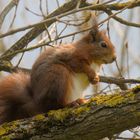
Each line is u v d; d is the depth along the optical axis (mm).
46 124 8664
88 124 8484
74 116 8602
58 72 9836
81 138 8539
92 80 10945
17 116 9961
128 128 8508
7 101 9992
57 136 8586
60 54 10234
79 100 10305
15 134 8633
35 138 8609
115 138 10695
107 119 8422
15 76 10422
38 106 9836
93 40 11961
